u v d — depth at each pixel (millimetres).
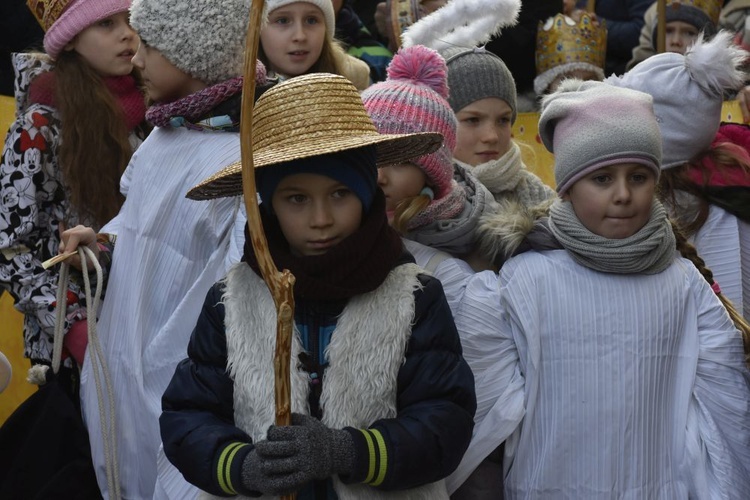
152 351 5332
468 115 6074
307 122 4176
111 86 6562
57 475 5375
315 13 6641
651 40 8703
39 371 5660
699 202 5945
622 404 4695
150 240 5480
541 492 4707
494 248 5148
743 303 5977
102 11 6410
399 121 5078
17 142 6301
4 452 5438
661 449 4738
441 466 4090
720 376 4824
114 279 5574
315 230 4133
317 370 4203
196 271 5430
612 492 4652
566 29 7922
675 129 5957
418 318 4246
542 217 5086
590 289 4797
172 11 5430
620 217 4773
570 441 4699
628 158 4742
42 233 6324
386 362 4145
